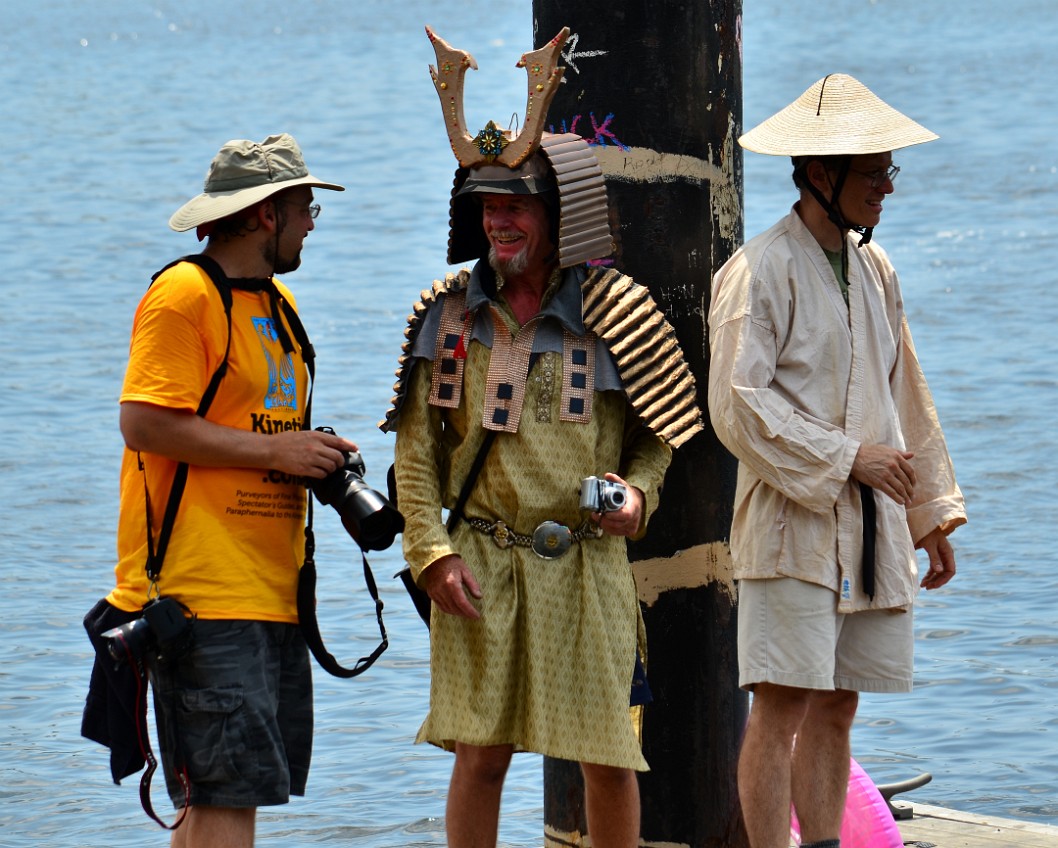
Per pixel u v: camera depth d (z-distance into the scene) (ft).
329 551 116.47
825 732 59.47
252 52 603.26
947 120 362.94
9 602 106.11
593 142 58.44
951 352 172.65
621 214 58.54
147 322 50.14
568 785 59.72
